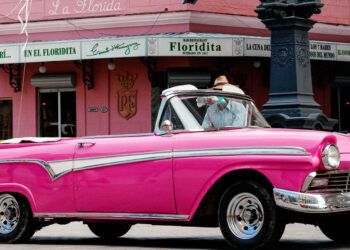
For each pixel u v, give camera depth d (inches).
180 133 329.1
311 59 837.2
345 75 946.1
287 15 565.3
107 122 882.1
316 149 288.7
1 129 949.8
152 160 326.0
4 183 373.7
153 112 855.7
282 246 335.3
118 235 400.8
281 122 558.3
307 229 429.7
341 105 959.6
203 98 343.0
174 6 832.9
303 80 565.6
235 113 345.4
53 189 358.3
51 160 359.6
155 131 334.0
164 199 322.0
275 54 570.6
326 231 358.6
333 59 855.7
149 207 327.3
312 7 555.8
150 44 786.2
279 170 292.5
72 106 906.7
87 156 347.3
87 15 879.7
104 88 884.6
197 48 788.0
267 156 295.3
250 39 799.7
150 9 845.2
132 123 868.0
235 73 861.8
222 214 306.2
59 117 914.1
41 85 908.6
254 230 299.4
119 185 335.3
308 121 549.3
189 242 367.9
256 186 297.4
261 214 297.4
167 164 320.8
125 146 336.2
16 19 918.4
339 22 946.1
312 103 566.3
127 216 335.0
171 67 842.8
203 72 836.6
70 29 890.1
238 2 860.0
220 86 387.2
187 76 835.4
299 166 288.7
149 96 858.8
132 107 868.0
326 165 288.8
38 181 363.6
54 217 359.9
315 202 287.1
